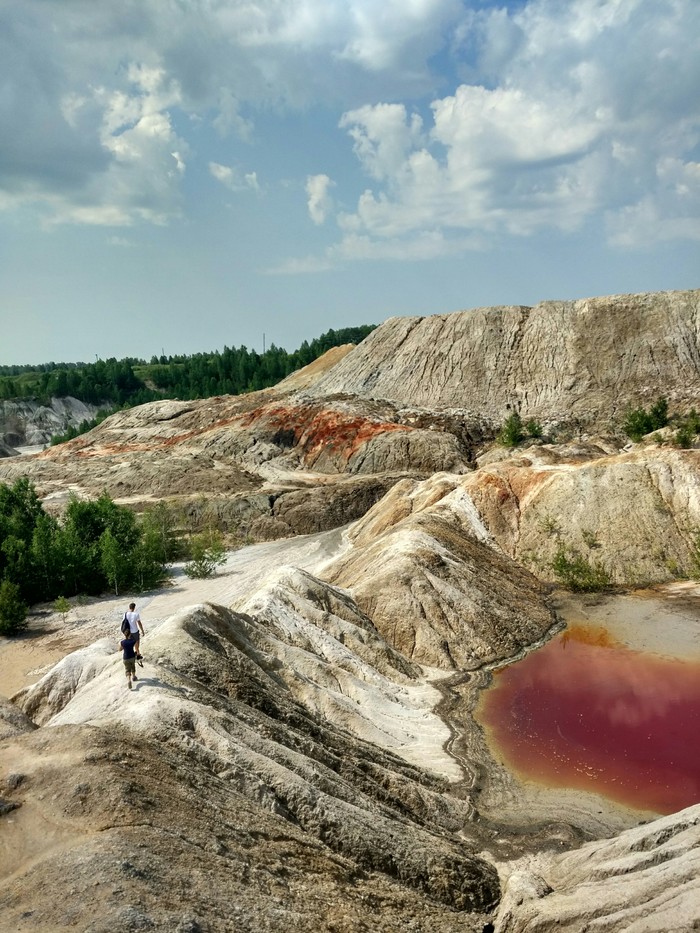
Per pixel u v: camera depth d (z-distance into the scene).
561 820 18.73
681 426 60.03
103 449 84.56
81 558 42.75
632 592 37.19
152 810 12.91
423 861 15.55
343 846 14.88
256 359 161.25
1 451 127.12
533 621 33.09
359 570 36.28
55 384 160.88
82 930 9.83
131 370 172.88
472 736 23.53
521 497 44.81
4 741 15.24
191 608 22.94
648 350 78.06
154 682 17.83
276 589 29.19
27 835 12.17
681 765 21.17
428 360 86.62
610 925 12.89
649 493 41.97
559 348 82.06
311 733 19.67
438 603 31.89
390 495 51.88
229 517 58.56
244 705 18.78
